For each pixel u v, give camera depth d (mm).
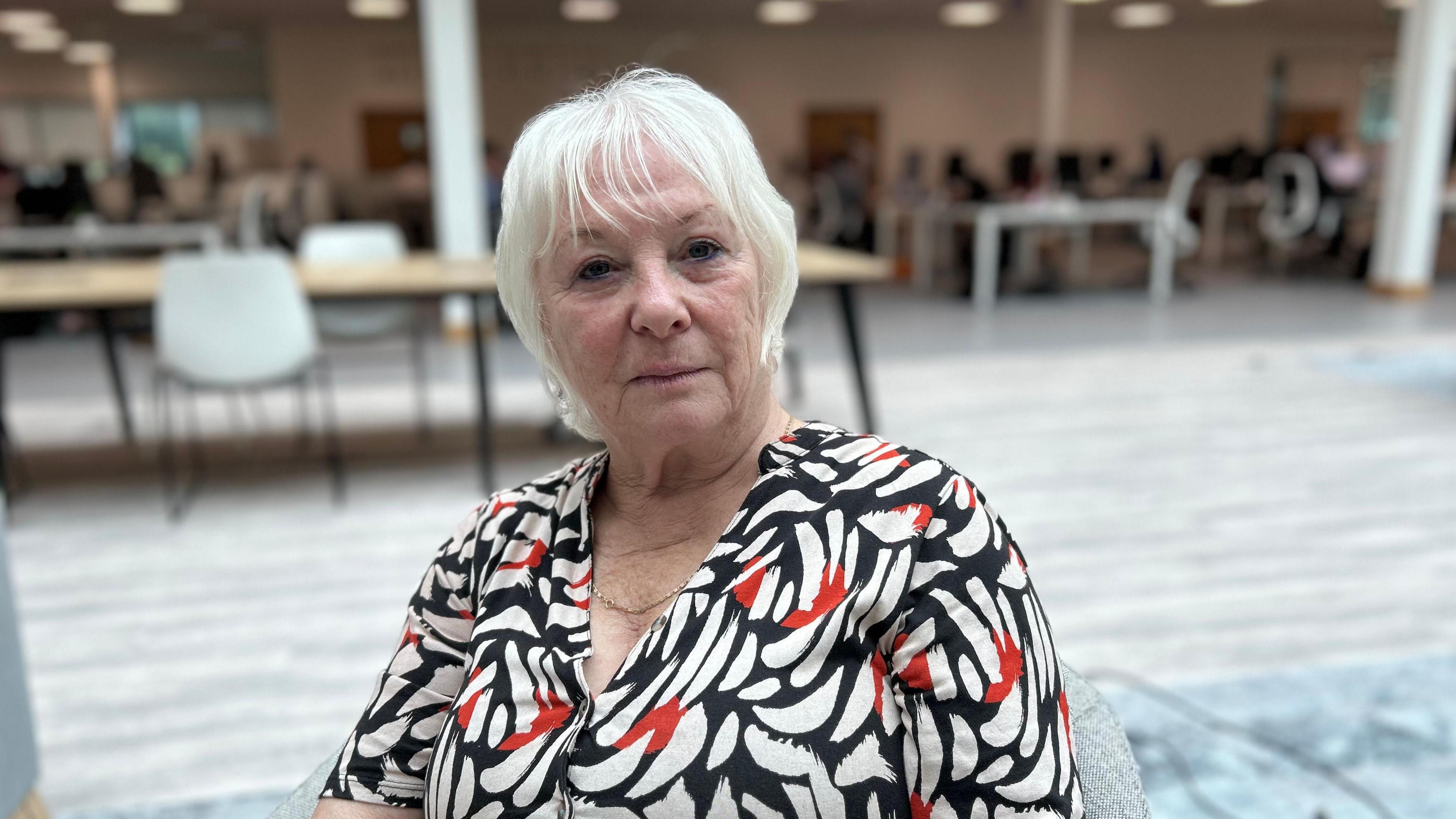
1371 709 1981
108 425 4691
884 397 4945
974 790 673
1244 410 4570
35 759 1470
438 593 880
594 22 13812
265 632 2475
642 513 841
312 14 11695
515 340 6957
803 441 800
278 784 1831
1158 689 2086
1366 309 7582
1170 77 15969
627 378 768
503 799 725
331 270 4031
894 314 7914
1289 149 10422
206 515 3381
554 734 733
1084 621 2434
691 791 680
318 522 3291
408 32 13336
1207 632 2359
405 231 11992
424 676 862
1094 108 15906
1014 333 6844
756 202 778
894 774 688
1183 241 8281
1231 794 1706
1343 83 16344
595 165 742
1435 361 5598
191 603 2662
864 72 15258
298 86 13258
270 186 9617
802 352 6223
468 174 6375
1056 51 11219
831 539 723
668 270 755
